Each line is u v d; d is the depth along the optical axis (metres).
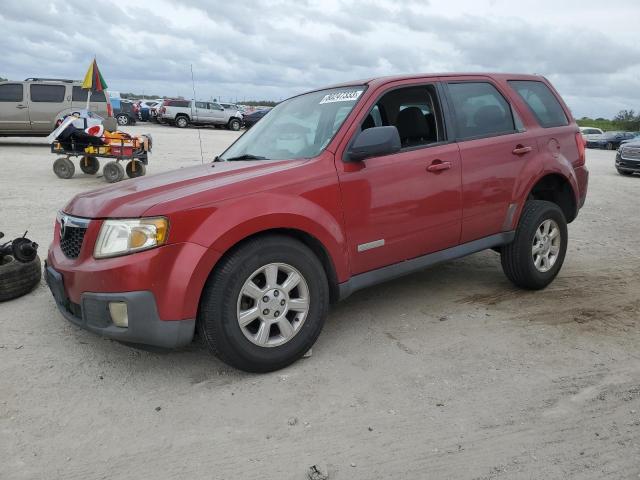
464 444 2.59
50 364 3.36
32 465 2.44
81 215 3.22
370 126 3.94
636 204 10.00
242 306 3.14
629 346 3.66
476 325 4.00
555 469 2.41
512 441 2.61
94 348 3.58
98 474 2.38
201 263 2.92
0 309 4.23
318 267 3.35
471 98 4.36
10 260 4.58
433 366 3.37
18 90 17.45
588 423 2.76
